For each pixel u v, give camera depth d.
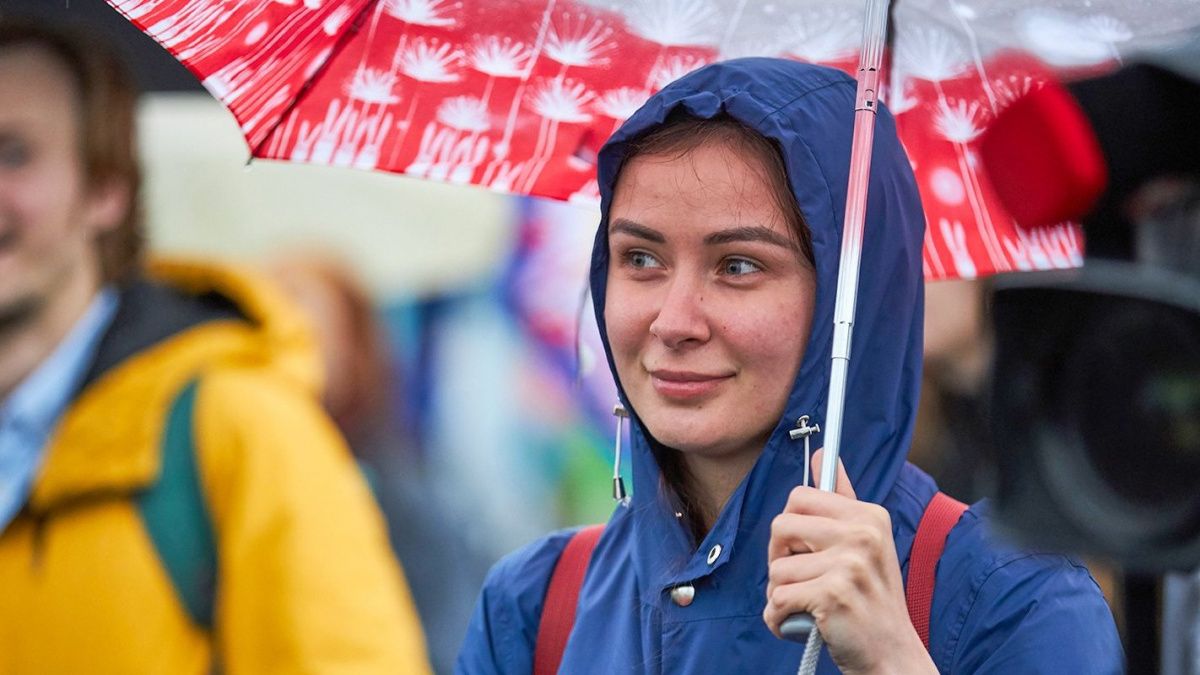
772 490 3.63
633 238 3.70
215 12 4.33
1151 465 2.14
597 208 4.45
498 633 4.14
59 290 5.45
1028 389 2.20
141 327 5.40
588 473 8.09
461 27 4.39
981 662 3.53
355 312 8.07
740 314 3.58
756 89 3.62
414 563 7.71
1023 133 2.18
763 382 3.61
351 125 4.37
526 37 4.40
